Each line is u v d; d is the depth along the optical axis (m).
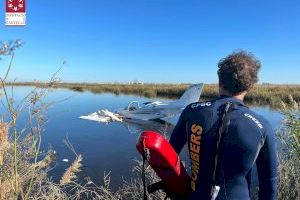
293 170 4.85
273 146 2.19
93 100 43.59
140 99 46.06
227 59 2.32
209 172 2.22
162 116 22.41
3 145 2.67
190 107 2.42
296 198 4.54
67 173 2.98
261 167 2.22
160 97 50.94
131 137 15.27
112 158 10.52
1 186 2.65
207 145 2.23
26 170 3.00
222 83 2.32
